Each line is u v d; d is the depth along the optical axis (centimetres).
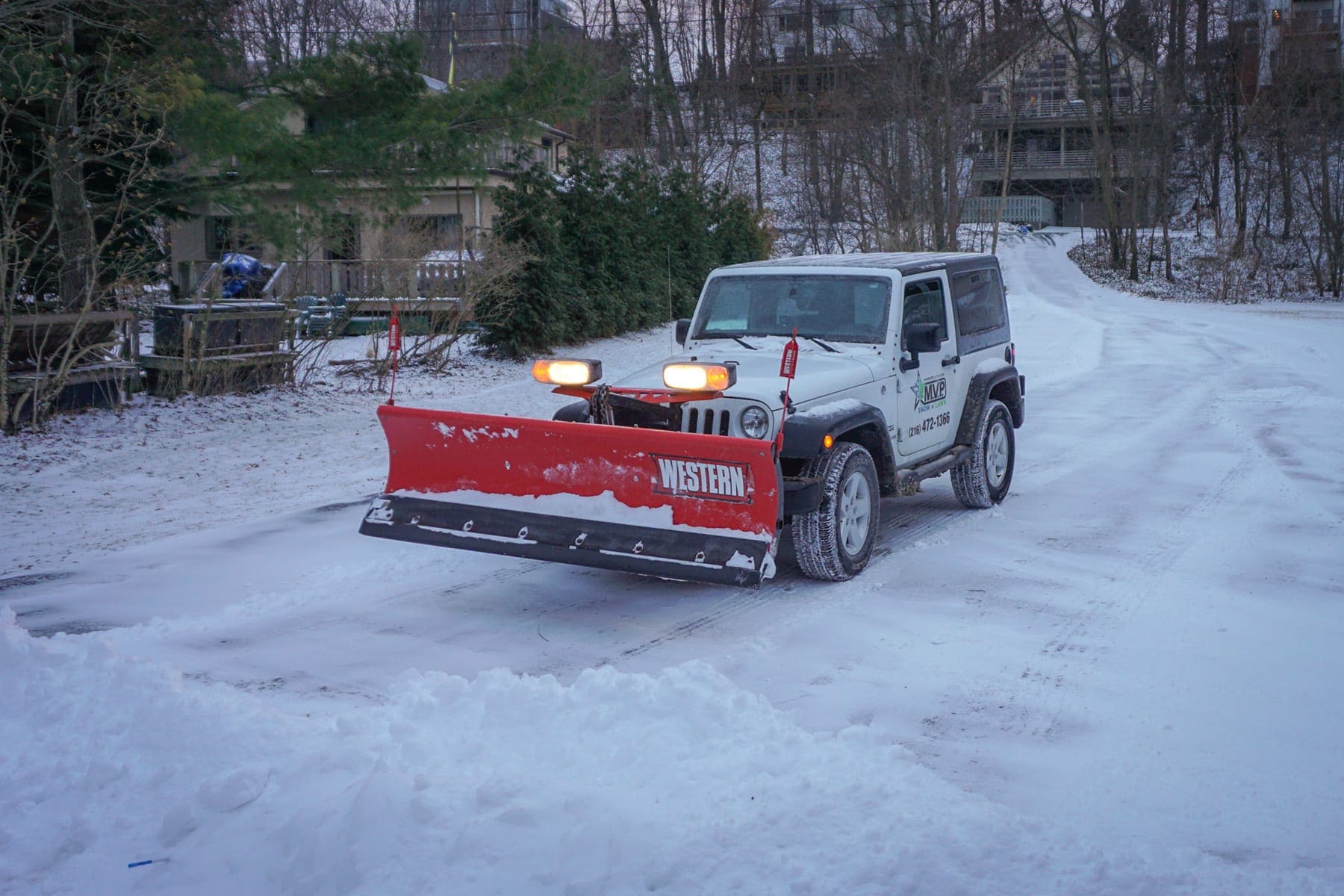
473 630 563
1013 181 6838
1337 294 4975
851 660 511
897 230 4275
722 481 549
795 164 5744
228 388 1383
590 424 577
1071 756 405
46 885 316
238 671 500
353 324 2159
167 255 1694
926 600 607
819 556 625
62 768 379
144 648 532
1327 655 512
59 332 1223
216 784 356
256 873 319
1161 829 351
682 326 766
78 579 654
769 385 610
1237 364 1941
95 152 1362
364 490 924
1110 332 2702
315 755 378
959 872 311
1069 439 1180
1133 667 499
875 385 687
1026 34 5747
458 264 1967
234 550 725
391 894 301
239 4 1488
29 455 1008
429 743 392
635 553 557
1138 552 709
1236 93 5872
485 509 607
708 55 6212
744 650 527
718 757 386
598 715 415
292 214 1459
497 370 1811
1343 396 1465
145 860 328
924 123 4400
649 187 2786
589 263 2342
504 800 341
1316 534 747
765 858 317
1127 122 5712
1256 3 6150
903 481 705
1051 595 614
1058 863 318
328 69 1427
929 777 376
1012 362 920
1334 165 5578
